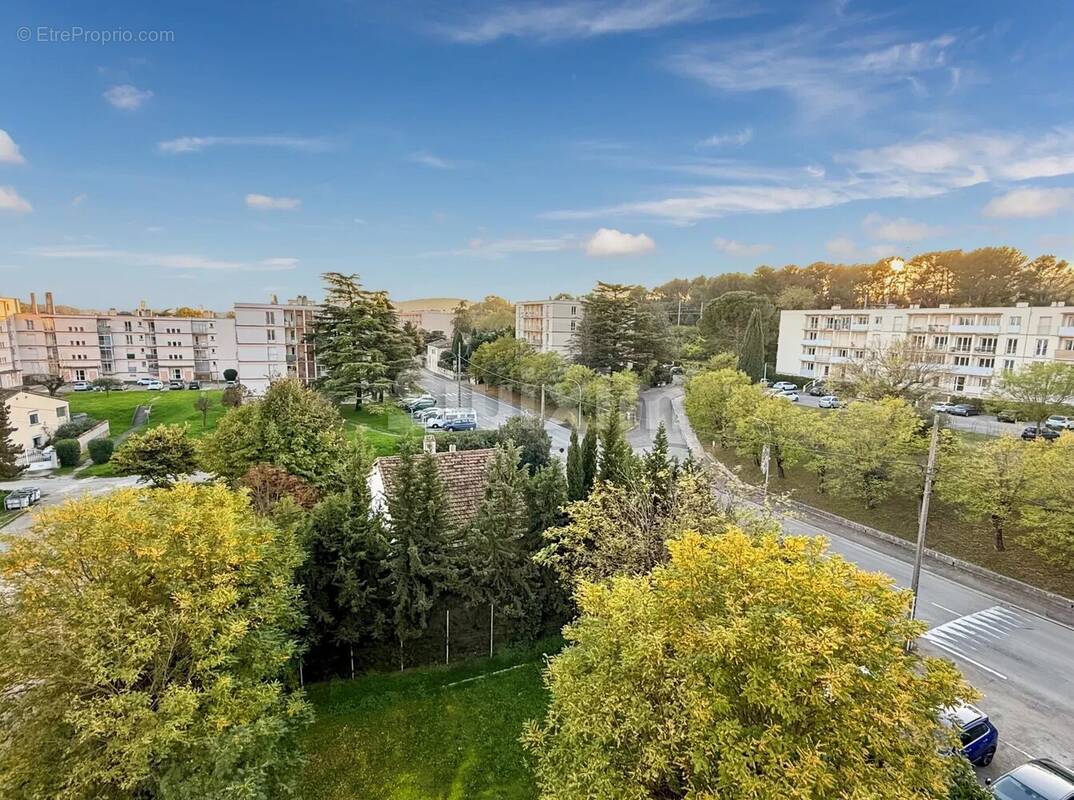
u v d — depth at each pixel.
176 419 50.38
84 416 48.41
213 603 9.59
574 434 21.27
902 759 6.75
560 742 9.31
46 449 40.50
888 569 22.42
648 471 18.23
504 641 16.42
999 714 14.04
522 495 17.03
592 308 62.97
